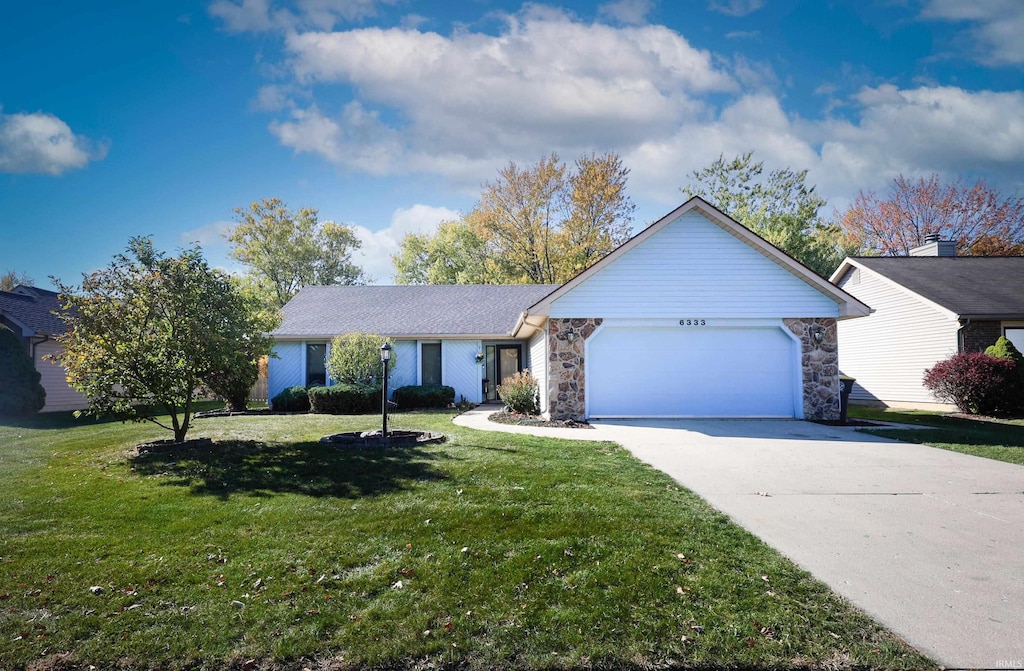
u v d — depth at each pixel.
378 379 18.92
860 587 3.93
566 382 13.92
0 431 12.90
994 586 3.96
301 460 8.41
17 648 3.19
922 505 6.02
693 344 14.16
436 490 6.54
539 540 4.81
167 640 3.28
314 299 24.20
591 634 3.32
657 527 5.14
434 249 44.75
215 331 9.57
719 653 3.12
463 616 3.53
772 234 34.91
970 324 17.58
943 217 35.06
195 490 6.72
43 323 20.00
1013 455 8.97
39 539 4.98
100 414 9.55
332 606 3.66
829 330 14.04
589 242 33.72
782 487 6.82
